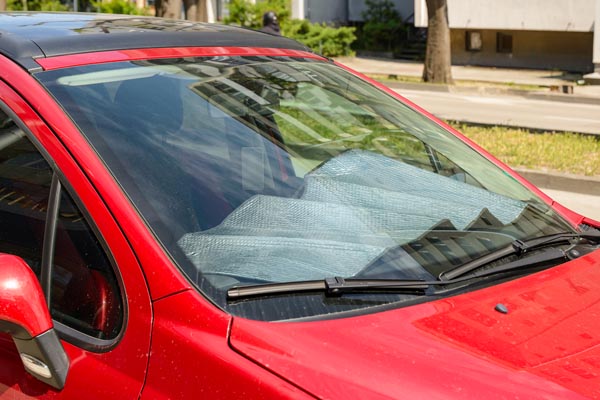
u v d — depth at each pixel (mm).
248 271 1926
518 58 28891
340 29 30266
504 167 2855
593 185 8648
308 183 2324
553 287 2092
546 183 8930
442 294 1998
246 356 1672
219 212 2064
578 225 2596
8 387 1952
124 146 2064
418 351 1716
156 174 2047
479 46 29656
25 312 1776
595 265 2270
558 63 28125
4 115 2121
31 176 2062
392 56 32031
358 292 1926
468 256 2184
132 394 1748
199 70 2488
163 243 1888
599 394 1632
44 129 2049
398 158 2609
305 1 33875
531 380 1652
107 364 1803
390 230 2225
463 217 2383
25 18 2633
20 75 2145
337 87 2873
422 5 29375
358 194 2350
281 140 2426
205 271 1875
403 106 3018
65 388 1841
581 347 1799
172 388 1705
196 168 2139
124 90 2227
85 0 30781
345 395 1582
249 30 3033
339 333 1755
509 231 2377
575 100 19281
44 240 2021
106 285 1887
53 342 1831
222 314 1763
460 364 1685
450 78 22047
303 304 1853
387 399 1572
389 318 1840
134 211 1921
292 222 2139
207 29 2812
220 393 1651
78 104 2105
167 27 2715
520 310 1940
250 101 2480
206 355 1691
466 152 2848
